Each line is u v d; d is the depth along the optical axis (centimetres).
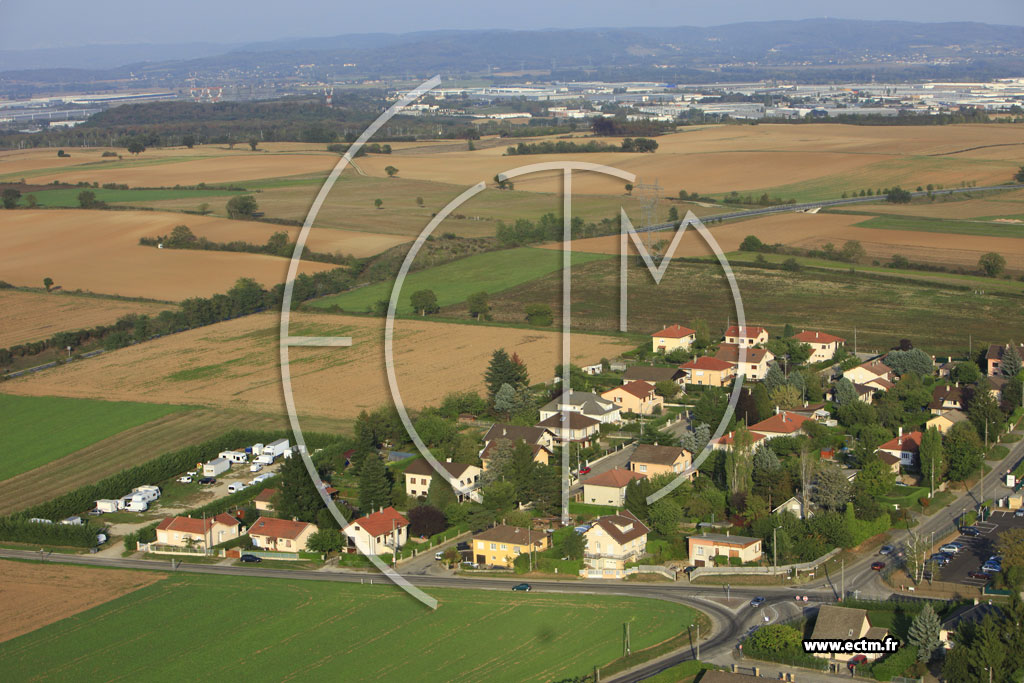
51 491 12144
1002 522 10594
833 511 10344
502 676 7750
